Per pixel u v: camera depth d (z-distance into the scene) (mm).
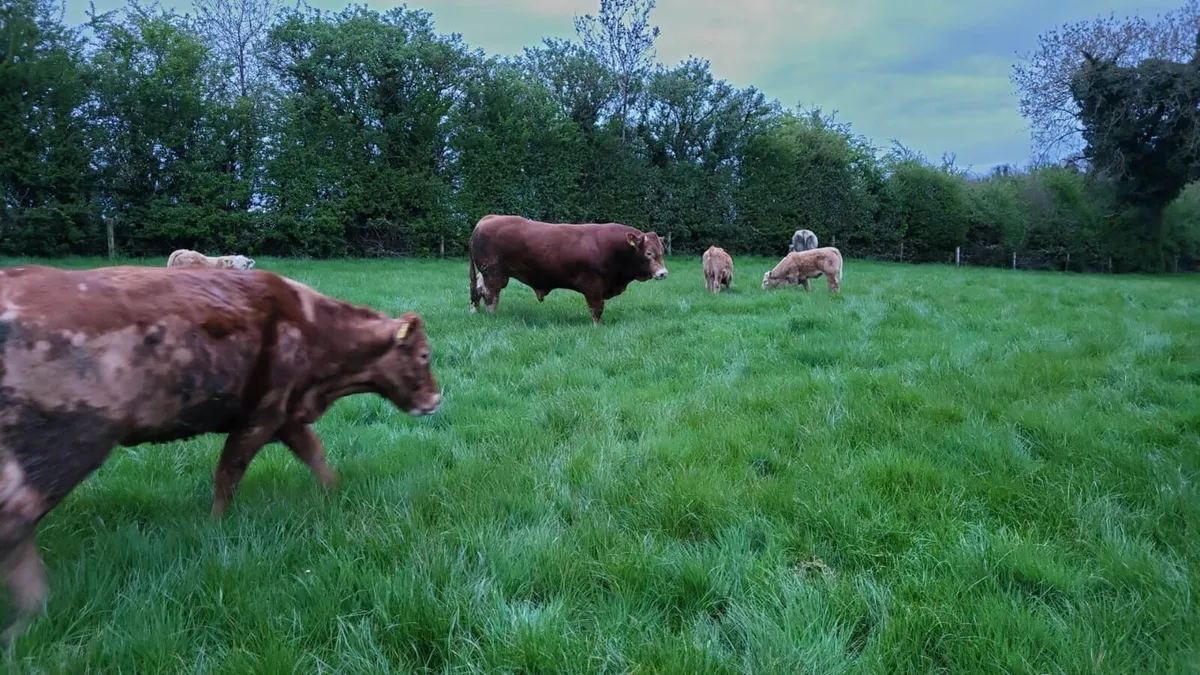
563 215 29906
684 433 5051
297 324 3590
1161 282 25703
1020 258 41344
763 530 3553
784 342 8664
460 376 6938
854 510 3701
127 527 3369
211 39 28812
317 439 4027
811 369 7281
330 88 25234
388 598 2766
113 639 2500
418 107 26141
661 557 3207
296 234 24000
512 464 4410
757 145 34562
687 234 33688
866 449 4719
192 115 22312
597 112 33188
